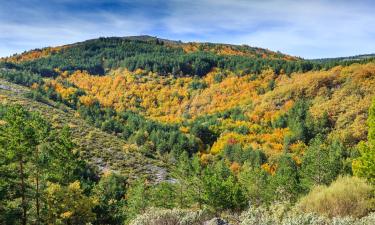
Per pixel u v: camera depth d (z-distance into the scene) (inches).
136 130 5703.7
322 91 6299.2
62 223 1268.5
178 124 6678.2
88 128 4485.7
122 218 1798.7
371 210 430.6
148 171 3452.3
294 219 347.9
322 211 431.2
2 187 1054.4
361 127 4690.0
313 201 459.2
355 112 5187.0
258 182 2194.9
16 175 1103.6
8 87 5890.8
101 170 3147.1
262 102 6889.8
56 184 1316.4
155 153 4626.0
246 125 5994.1
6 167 1096.8
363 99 5442.9
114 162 3457.2
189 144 5027.1
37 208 1182.9
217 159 4645.7
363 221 323.9
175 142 5014.8
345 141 4579.2
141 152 4185.5
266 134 5482.3
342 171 1961.1
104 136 4328.3
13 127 1107.9
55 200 1253.7
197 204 1941.4
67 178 1455.5
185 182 1998.0
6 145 1114.1
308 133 5002.5
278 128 5698.8
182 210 386.9
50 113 4603.8
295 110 5949.8
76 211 1302.9
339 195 448.8
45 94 6368.1
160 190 1920.5
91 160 3346.5
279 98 6742.1
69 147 1526.8
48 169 1289.4
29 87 6973.4
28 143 1122.7
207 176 1905.8
